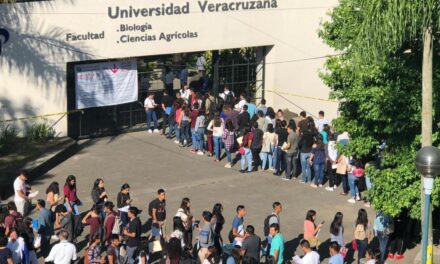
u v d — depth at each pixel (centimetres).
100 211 2188
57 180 2684
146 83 3219
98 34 2998
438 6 1786
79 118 3064
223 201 2572
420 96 2023
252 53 3359
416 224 2264
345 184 2634
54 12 2911
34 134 2917
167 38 3122
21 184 2336
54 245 2086
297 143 2744
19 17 2864
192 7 3139
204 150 2981
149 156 2938
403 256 2211
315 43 3256
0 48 2853
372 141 2145
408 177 2030
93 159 2894
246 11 3228
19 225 2005
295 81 3331
